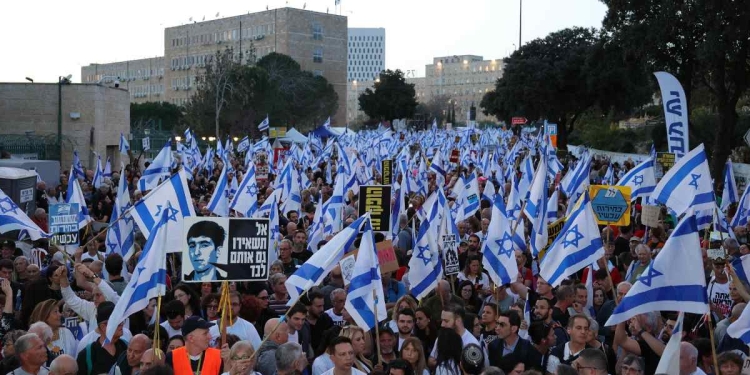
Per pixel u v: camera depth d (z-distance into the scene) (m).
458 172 28.45
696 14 36.41
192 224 8.29
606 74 61.97
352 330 8.68
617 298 10.58
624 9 39.88
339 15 142.75
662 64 40.81
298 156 37.56
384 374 8.04
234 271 8.39
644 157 51.94
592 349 7.71
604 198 14.30
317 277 9.26
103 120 48.84
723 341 9.61
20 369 7.85
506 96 71.44
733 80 40.09
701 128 51.41
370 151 37.72
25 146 42.53
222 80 82.31
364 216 9.45
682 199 11.94
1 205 12.89
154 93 159.88
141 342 8.27
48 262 14.70
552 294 11.42
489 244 11.20
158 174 20.88
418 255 11.21
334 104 116.06
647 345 9.17
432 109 176.38
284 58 110.19
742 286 9.88
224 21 142.25
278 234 16.31
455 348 8.82
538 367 9.00
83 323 10.34
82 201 15.73
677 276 8.05
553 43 70.06
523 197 20.55
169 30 150.88
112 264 11.84
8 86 47.03
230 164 37.88
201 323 7.96
